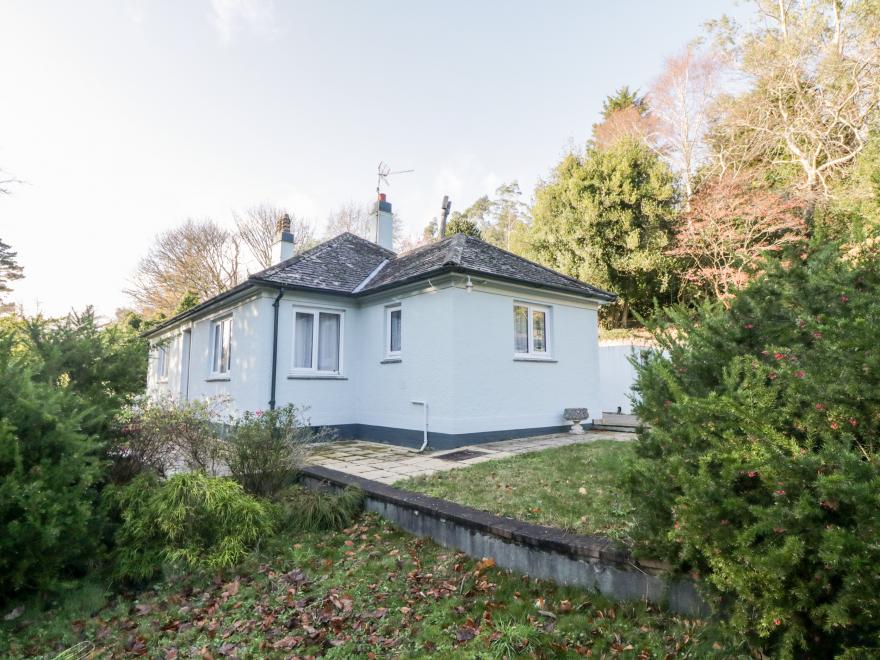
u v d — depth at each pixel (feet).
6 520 12.15
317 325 36.27
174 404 20.83
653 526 9.89
